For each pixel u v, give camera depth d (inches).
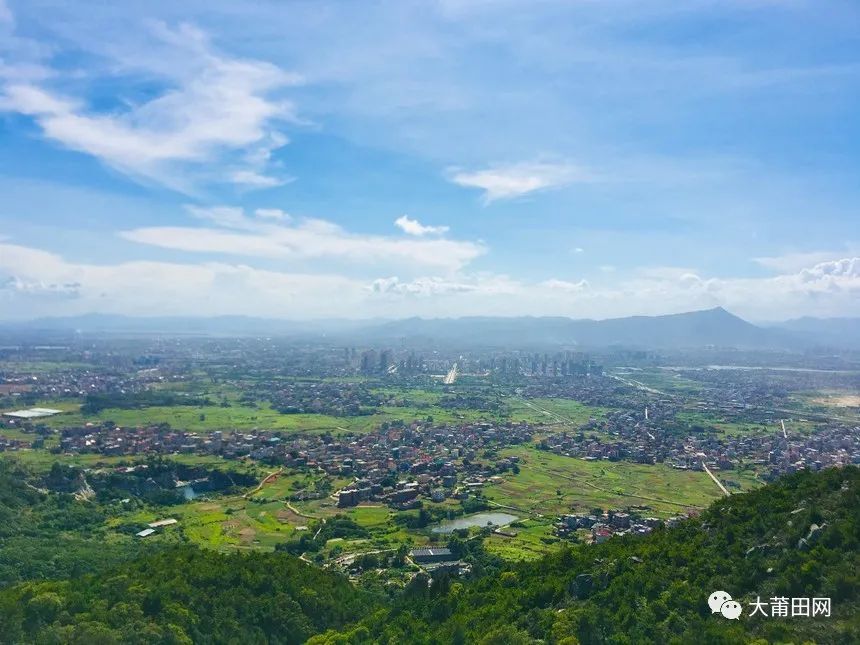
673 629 3791.8
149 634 4581.7
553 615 4311.0
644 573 4498.0
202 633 4960.6
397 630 4960.6
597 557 5265.8
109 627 4571.9
